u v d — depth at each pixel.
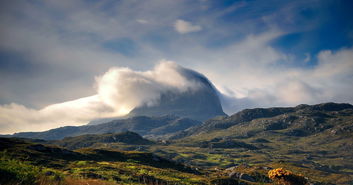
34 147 110.81
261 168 137.50
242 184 96.31
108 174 72.31
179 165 128.75
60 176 24.55
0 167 20.22
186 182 80.44
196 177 95.19
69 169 82.69
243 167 143.62
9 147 105.94
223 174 116.44
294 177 44.06
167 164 126.31
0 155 23.84
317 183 143.38
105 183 27.91
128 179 65.62
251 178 109.00
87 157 117.81
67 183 23.39
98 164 98.50
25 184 19.44
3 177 19.16
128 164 106.94
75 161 104.75
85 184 25.38
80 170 79.38
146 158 128.25
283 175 44.28
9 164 21.36
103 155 125.75
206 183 85.81
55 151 114.81
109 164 102.31
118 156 128.12
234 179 98.94
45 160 96.88
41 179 20.94
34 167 22.50
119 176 69.69
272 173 45.44
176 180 80.56
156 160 128.38
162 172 95.19
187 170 123.19
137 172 85.44
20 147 108.06
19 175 19.98
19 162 22.77
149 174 84.50
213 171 133.62
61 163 96.31
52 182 21.88
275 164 197.88
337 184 185.62
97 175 66.81
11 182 18.81
